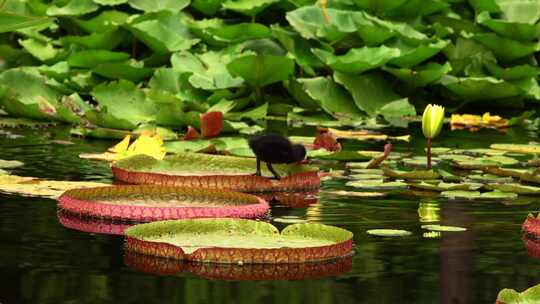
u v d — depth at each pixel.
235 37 17.02
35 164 11.41
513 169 11.54
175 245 7.45
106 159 11.77
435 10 17.75
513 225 8.80
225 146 12.69
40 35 17.48
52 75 16.25
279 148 10.31
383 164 11.85
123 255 7.57
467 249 7.94
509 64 17.73
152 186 9.49
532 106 17.55
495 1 18.19
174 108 14.22
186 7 18.36
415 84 16.58
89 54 16.34
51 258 7.47
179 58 16.27
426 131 11.13
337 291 6.74
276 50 17.08
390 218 9.03
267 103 15.51
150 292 6.63
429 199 9.92
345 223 8.80
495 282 7.04
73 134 13.77
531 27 17.31
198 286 6.78
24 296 6.53
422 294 6.71
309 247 7.40
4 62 17.23
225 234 8.01
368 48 16.38
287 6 17.77
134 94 15.11
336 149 12.49
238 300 6.50
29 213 8.91
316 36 16.77
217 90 15.63
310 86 16.09
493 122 15.61
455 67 17.16
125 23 16.61
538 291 6.29
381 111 16.03
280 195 10.12
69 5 17.61
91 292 6.63
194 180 10.13
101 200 9.25
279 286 6.83
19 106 14.77
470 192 10.18
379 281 7.00
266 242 7.74
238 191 10.19
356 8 17.78
